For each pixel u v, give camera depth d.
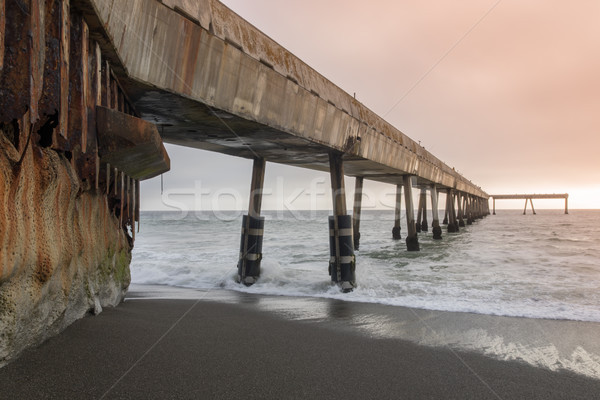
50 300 3.72
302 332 5.87
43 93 3.28
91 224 4.93
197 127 8.48
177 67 6.05
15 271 2.87
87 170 4.30
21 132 2.85
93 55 4.43
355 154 12.02
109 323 5.02
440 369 4.48
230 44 6.94
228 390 3.59
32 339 3.63
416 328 6.32
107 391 3.28
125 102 6.32
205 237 27.70
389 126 15.91
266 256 17.94
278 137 9.48
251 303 8.39
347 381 4.00
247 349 4.84
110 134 4.52
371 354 4.93
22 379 3.16
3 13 2.49
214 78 6.79
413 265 15.24
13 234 2.73
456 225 38.06
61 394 3.10
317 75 10.24
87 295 4.96
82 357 3.81
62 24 3.39
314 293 9.94
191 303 8.05
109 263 6.02
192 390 3.52
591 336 5.98
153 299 8.53
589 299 8.73
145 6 5.10
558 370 4.57
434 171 26.45
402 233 36.91
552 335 6.01
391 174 20.44
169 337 4.97
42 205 3.32
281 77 8.45
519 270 13.38
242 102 7.51
